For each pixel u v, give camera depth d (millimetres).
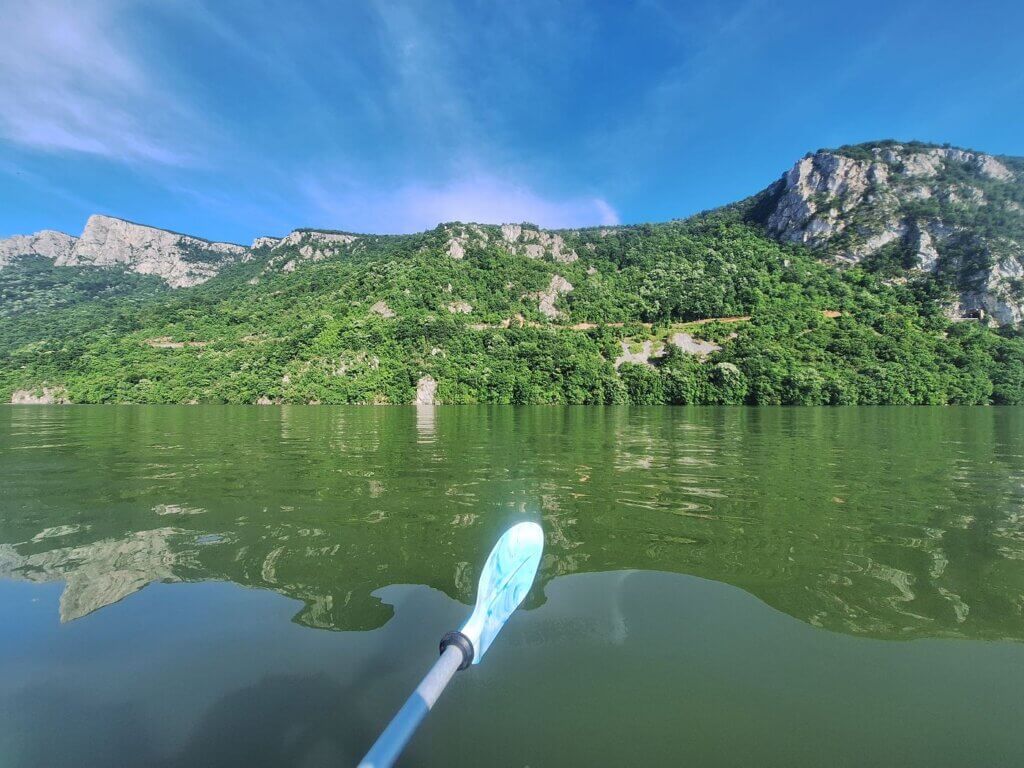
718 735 2861
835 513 7426
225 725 2928
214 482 9734
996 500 8195
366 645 3764
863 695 3193
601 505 7914
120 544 5953
